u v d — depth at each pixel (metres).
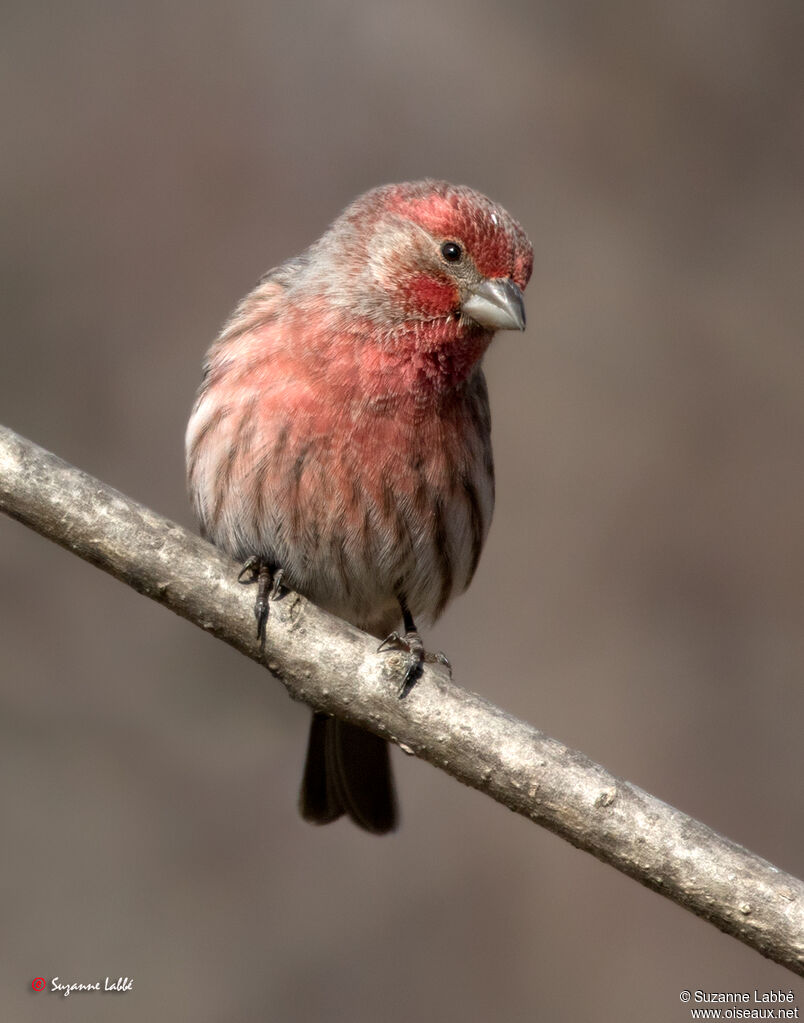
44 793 11.98
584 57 14.56
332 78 14.20
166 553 7.03
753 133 14.49
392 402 8.10
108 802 12.01
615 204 14.12
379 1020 11.20
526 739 6.71
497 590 12.78
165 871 11.79
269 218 13.49
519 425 13.26
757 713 12.30
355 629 7.08
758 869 6.36
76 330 13.16
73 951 11.30
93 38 14.06
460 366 8.27
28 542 12.85
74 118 13.67
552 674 12.46
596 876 11.81
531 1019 11.23
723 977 11.33
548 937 11.55
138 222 13.42
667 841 6.44
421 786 12.36
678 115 14.46
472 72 14.40
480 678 12.44
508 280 8.21
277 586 7.12
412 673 6.92
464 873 11.88
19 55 13.92
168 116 13.77
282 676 7.07
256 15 14.36
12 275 13.18
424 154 13.98
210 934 11.52
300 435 8.05
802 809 11.93
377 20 14.50
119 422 12.98
